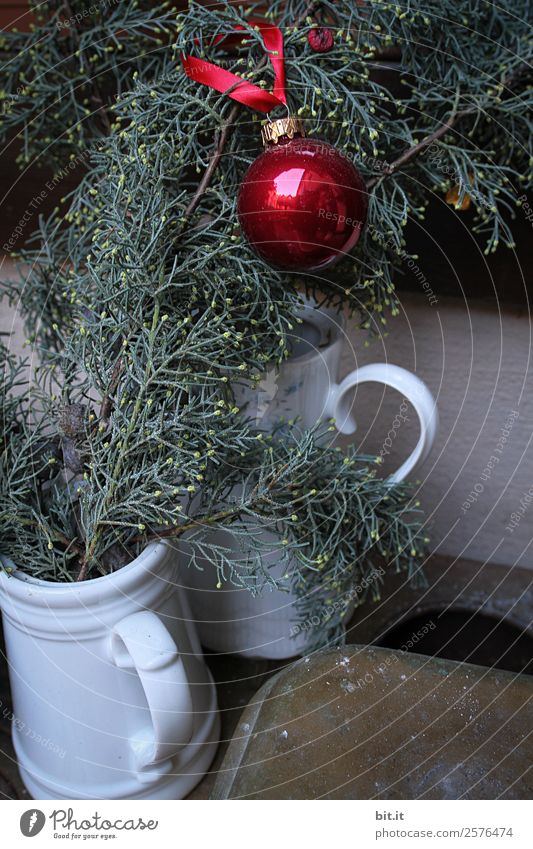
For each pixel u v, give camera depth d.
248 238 0.48
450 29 0.56
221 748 0.63
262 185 0.46
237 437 0.51
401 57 0.62
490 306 0.69
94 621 0.51
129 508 0.50
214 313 0.51
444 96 0.57
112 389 0.51
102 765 0.55
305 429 0.59
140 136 0.51
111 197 0.52
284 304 0.53
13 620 0.52
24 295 0.63
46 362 0.64
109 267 0.51
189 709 0.51
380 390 0.75
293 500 0.53
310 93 0.51
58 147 0.64
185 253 0.52
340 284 0.57
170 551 0.54
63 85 0.59
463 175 0.55
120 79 0.59
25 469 0.54
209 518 0.52
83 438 0.52
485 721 0.49
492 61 0.57
